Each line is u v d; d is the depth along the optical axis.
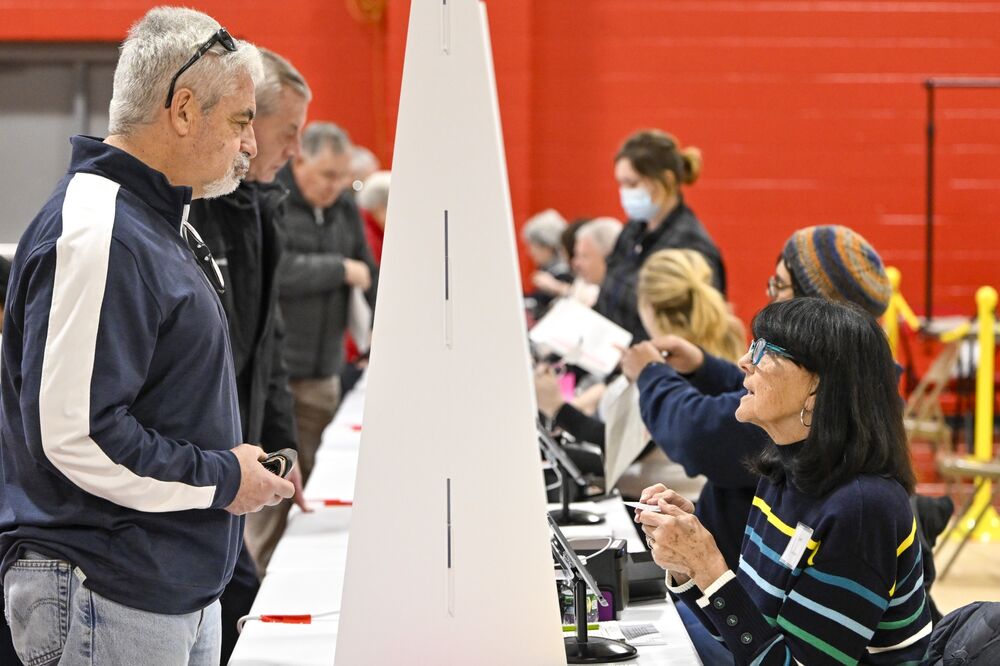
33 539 2.02
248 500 2.10
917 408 7.87
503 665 2.08
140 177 2.08
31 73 8.47
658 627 2.54
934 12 8.50
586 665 2.29
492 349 2.05
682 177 4.87
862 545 2.09
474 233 2.04
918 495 3.34
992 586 5.39
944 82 7.85
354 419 5.52
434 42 2.02
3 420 2.08
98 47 8.44
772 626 2.12
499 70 8.47
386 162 8.73
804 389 2.20
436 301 2.04
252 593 3.05
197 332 2.09
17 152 8.51
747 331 8.73
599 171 8.73
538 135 8.73
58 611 2.01
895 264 8.66
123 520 2.03
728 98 8.63
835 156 8.62
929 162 7.89
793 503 2.21
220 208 3.21
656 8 8.61
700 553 2.15
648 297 3.60
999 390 7.79
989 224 8.61
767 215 8.67
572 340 3.91
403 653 2.07
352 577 2.06
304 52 8.66
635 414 3.63
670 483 3.66
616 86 8.66
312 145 5.37
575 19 8.64
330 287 5.18
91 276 1.93
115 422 1.94
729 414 2.89
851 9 8.52
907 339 8.31
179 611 2.09
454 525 2.06
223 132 2.14
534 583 2.07
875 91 8.56
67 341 1.91
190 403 2.10
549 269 7.30
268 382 3.50
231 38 2.15
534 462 2.06
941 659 2.28
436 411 2.05
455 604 2.07
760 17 8.57
